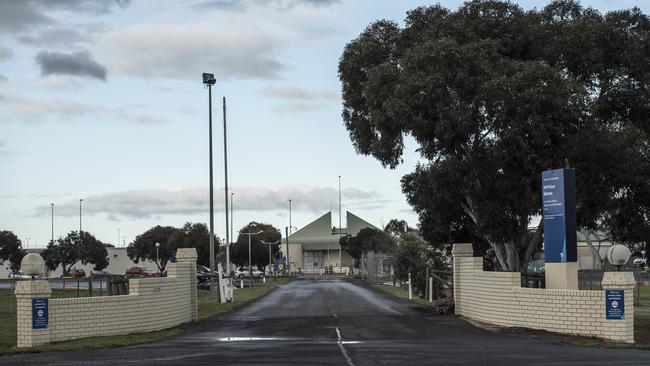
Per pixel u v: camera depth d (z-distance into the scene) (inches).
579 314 655.8
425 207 1040.2
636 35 892.6
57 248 3526.1
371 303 1264.8
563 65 885.2
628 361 478.9
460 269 965.8
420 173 1003.9
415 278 1408.7
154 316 773.9
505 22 896.3
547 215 716.7
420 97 803.4
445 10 967.0
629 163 786.2
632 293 631.8
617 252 677.3
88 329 669.3
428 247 1409.9
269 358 502.6
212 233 1439.5
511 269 937.5
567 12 938.1
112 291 821.2
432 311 1050.7
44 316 613.9
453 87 815.1
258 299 1444.4
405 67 834.8
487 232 879.1
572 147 785.6
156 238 3853.3
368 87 880.9
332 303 1273.4
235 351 553.0
